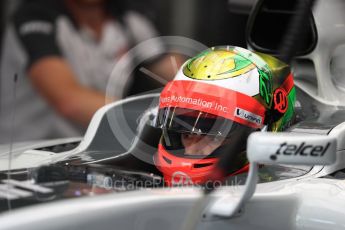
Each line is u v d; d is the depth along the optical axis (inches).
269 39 393.7
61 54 472.7
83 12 478.3
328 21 373.4
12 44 469.4
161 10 514.3
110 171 267.1
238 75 287.7
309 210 263.3
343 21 378.0
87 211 209.0
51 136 478.9
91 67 483.2
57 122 478.6
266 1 386.9
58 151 332.2
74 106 474.9
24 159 303.1
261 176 288.0
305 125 319.9
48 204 212.5
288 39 225.1
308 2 223.8
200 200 227.9
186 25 525.0
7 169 279.3
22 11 467.8
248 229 246.2
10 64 471.8
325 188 272.7
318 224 260.4
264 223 251.8
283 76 309.6
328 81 373.1
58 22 470.0
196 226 228.8
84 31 479.2
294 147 215.8
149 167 312.2
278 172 294.8
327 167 297.3
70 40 474.3
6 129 468.1
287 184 274.5
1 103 472.1
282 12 386.0
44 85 469.1
